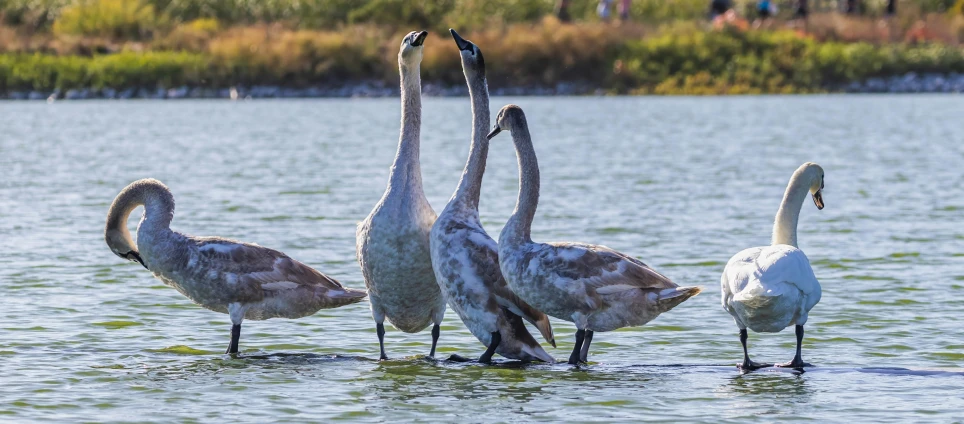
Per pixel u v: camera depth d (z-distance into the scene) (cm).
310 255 1820
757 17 7319
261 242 1939
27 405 1059
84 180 2884
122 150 3703
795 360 1180
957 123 4575
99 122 4809
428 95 6122
